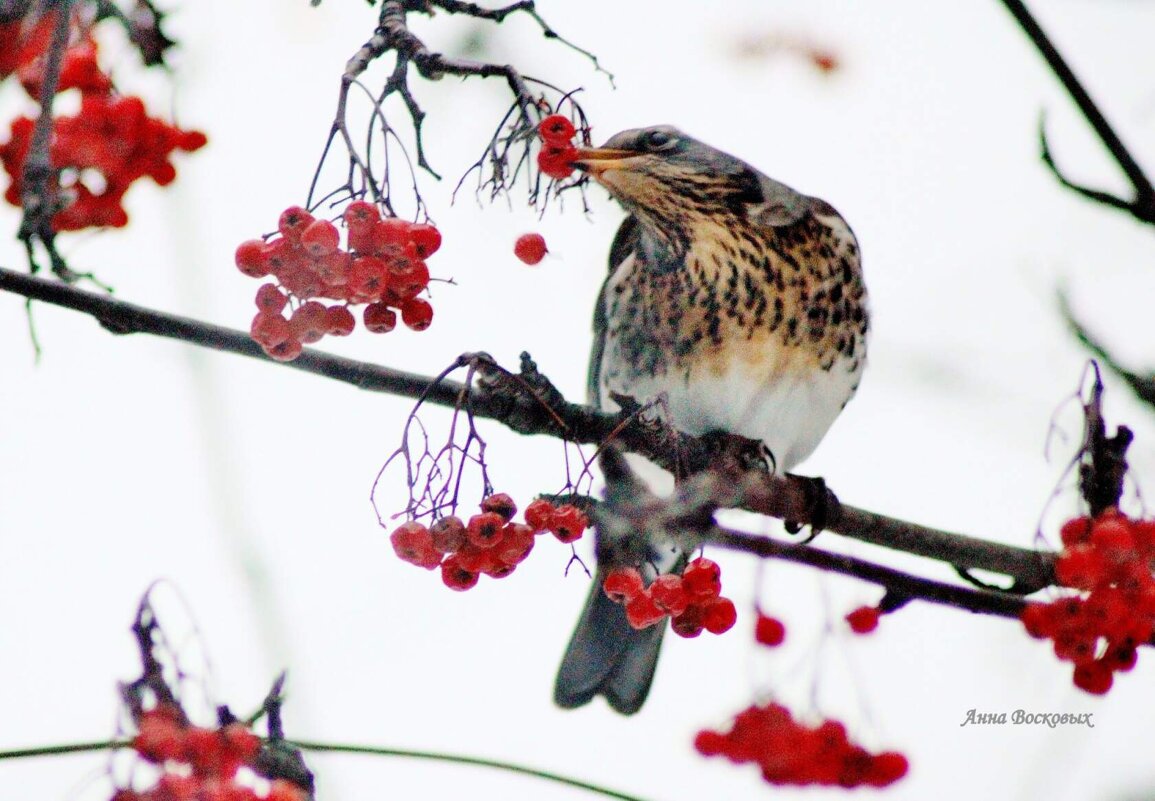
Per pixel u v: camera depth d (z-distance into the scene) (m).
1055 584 9.68
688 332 11.84
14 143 7.77
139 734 7.18
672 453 9.02
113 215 8.05
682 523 9.42
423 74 6.75
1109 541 8.44
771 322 11.73
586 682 11.92
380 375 7.94
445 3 6.84
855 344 12.05
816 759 10.09
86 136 7.73
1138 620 8.55
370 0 6.94
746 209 11.73
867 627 9.98
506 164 7.10
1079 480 9.16
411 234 6.63
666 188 11.62
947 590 9.67
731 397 11.87
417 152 6.70
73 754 7.22
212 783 7.14
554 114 7.18
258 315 6.92
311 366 7.90
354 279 6.53
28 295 7.73
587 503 7.86
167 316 7.80
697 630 7.77
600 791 8.42
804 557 9.58
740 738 10.16
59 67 6.78
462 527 7.22
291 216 6.56
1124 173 9.19
